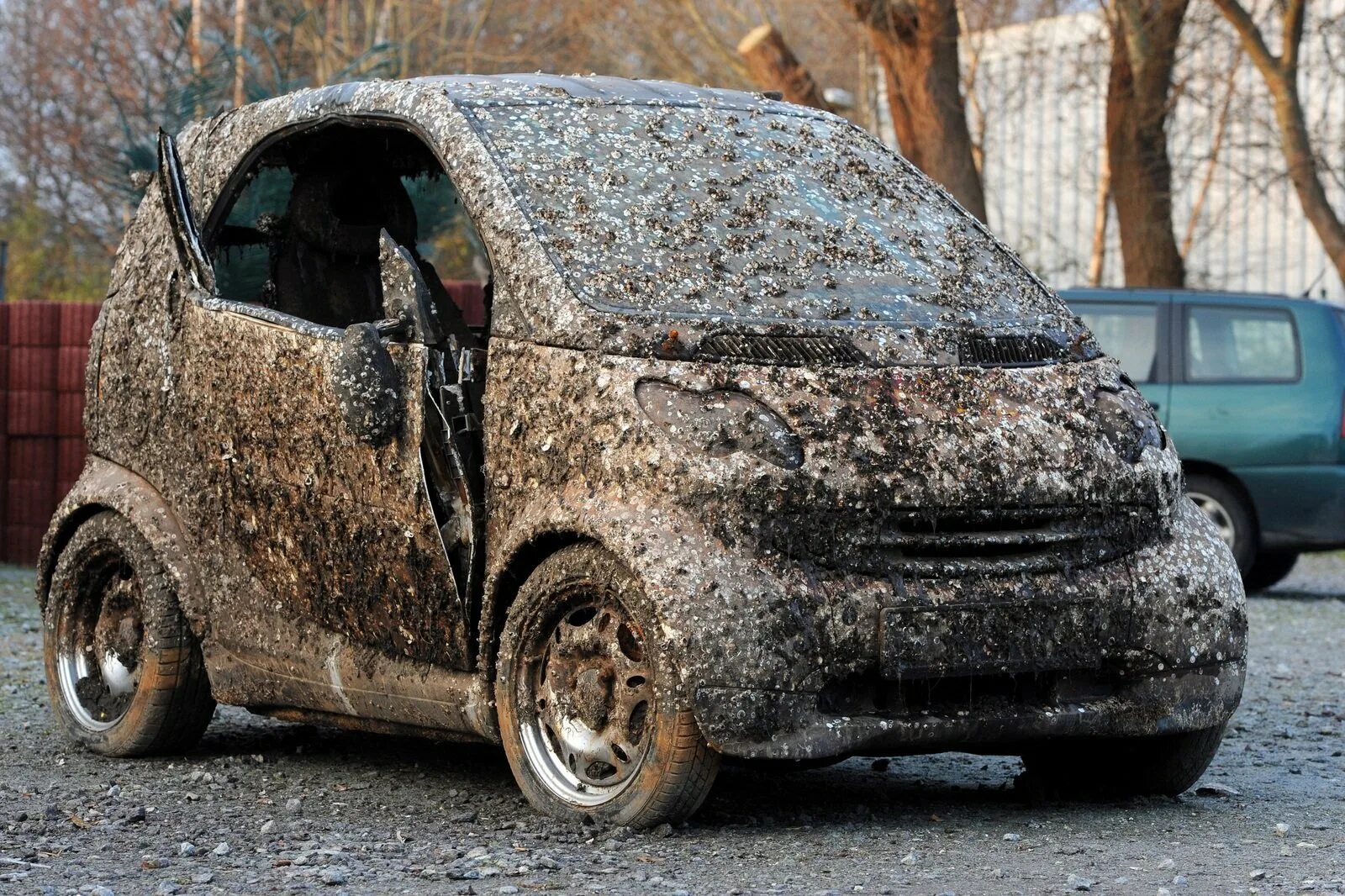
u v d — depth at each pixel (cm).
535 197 620
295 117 716
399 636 632
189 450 719
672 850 547
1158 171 2402
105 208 3338
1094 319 1603
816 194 666
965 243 677
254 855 551
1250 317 1566
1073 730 585
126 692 753
